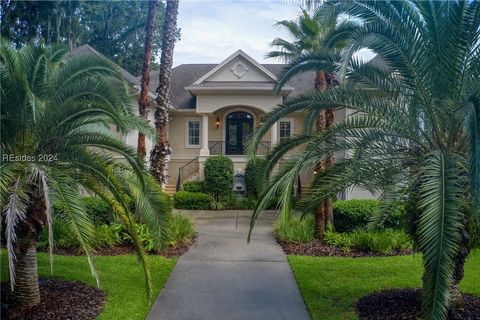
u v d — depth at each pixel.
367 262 8.48
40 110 5.41
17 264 5.82
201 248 9.77
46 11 30.70
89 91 5.68
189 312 6.10
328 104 5.89
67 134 5.96
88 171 5.75
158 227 6.58
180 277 7.64
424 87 5.58
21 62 5.83
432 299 3.81
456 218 4.08
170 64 10.84
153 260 8.50
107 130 7.41
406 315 5.66
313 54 6.29
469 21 5.28
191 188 17.45
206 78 18.72
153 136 6.51
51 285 6.77
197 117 20.94
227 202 16.41
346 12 5.79
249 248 9.82
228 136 20.94
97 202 9.80
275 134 19.30
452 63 5.48
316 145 5.88
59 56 6.96
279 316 5.99
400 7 5.57
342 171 6.14
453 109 5.02
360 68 5.96
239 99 18.67
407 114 5.80
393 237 9.51
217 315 6.01
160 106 10.70
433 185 4.38
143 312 6.00
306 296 6.66
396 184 5.92
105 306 6.12
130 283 7.12
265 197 5.73
